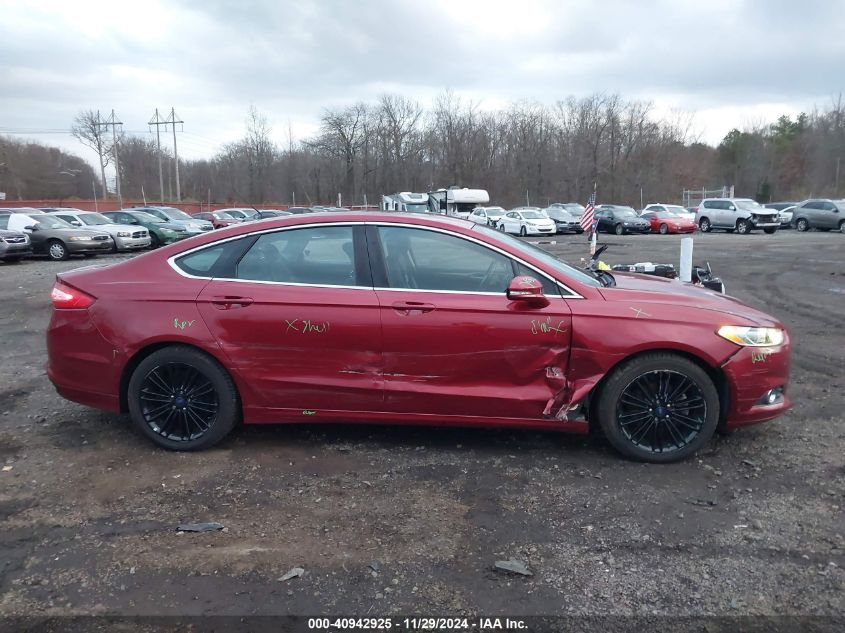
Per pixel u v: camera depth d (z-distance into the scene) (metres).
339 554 3.06
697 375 3.91
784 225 36.81
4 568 2.96
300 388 4.10
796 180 76.44
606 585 2.82
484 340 3.93
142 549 3.11
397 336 3.98
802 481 3.79
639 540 3.17
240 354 4.09
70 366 4.29
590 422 4.32
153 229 25.61
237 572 2.92
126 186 78.56
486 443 4.38
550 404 3.96
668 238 30.17
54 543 3.17
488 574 2.90
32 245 20.73
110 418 4.90
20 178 76.62
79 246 20.81
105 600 2.73
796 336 7.75
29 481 3.84
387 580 2.86
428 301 3.97
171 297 4.13
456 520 3.37
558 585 2.82
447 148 66.38
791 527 3.28
